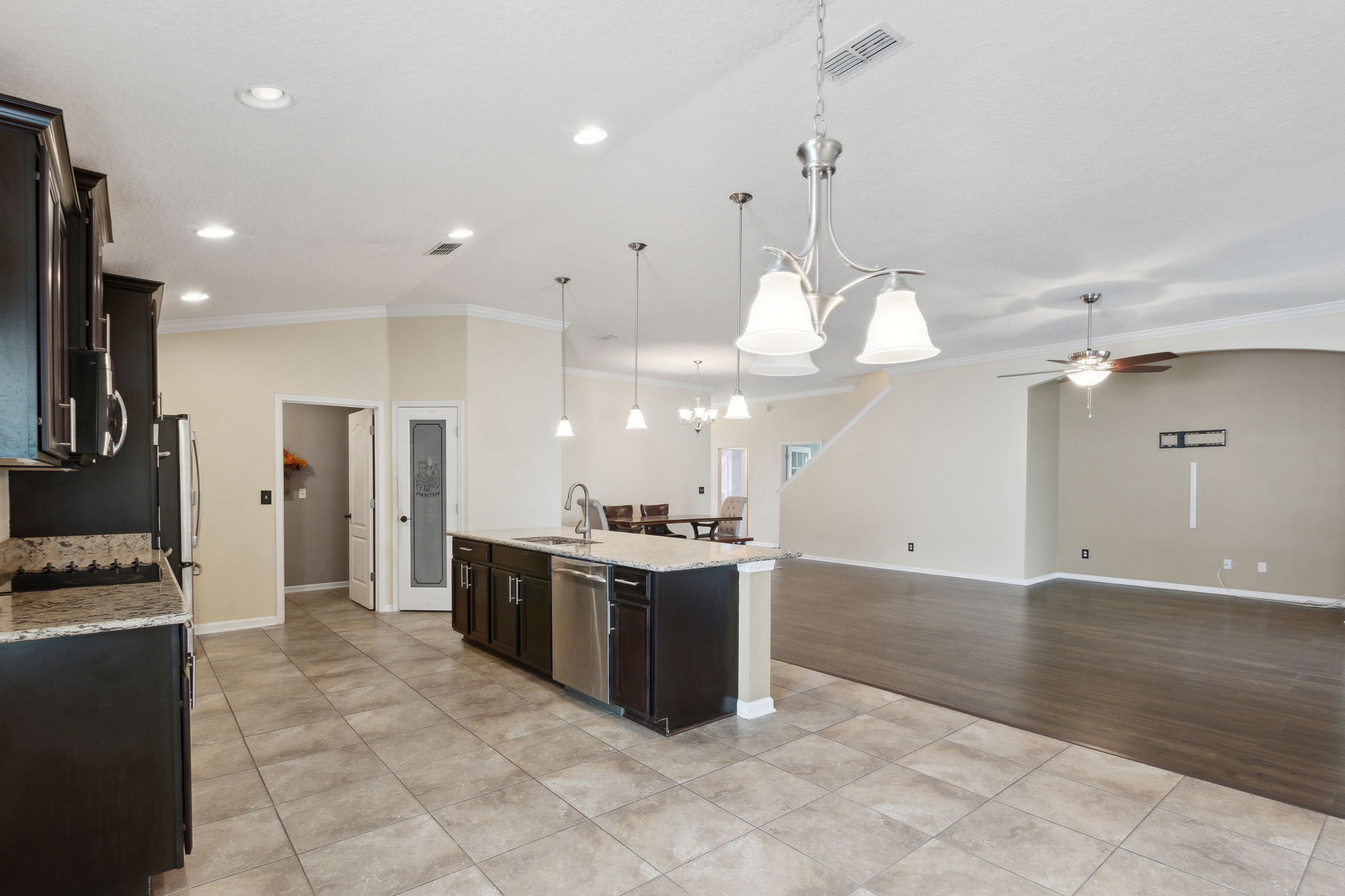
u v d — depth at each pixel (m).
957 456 8.38
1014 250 4.38
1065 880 2.16
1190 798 2.70
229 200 3.08
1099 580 8.00
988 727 3.44
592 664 3.66
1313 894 2.09
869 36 2.18
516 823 2.50
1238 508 7.12
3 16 1.68
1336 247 4.30
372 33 1.91
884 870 2.21
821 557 9.85
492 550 4.61
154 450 3.29
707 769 2.95
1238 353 7.14
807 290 1.62
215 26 1.80
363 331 6.04
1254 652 4.88
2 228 1.76
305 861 2.25
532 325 6.54
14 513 3.02
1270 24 2.14
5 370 1.77
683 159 3.07
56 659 1.95
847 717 3.58
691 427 11.58
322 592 7.06
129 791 2.02
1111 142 2.96
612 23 2.00
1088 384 5.98
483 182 3.20
